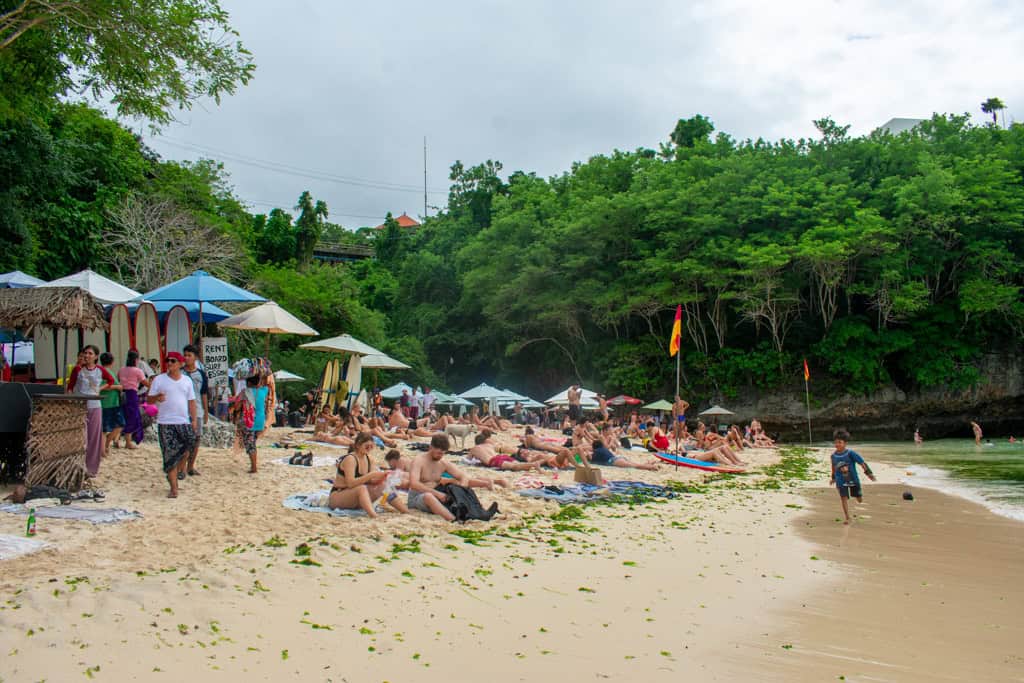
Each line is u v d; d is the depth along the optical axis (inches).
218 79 514.3
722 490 570.9
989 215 1572.3
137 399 492.1
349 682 155.9
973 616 234.1
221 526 299.7
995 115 2194.9
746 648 196.5
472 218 2859.3
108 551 249.9
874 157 1780.3
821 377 1708.9
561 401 1529.3
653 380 1814.7
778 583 273.6
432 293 2511.1
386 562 261.3
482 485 465.4
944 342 1658.5
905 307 1537.9
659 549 323.0
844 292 1766.7
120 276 1138.7
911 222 1549.0
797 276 1665.8
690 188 1744.6
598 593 244.4
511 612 216.7
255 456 456.1
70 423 342.3
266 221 2159.2
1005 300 1567.4
